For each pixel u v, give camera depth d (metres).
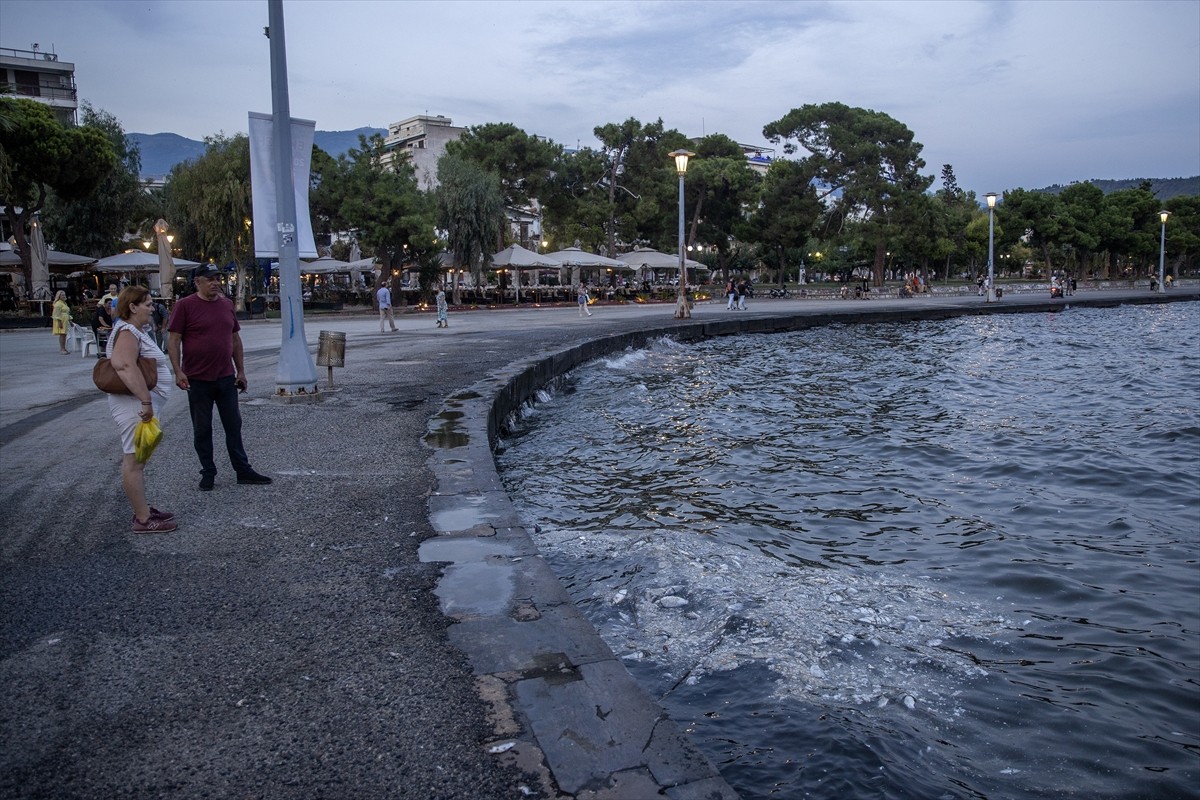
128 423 5.18
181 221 45.47
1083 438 12.04
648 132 63.75
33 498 6.24
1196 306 54.44
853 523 7.65
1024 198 84.88
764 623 4.97
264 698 3.06
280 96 10.68
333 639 3.59
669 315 36.97
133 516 5.55
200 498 6.14
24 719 2.94
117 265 36.91
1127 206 97.69
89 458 7.75
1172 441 11.73
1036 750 3.76
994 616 5.41
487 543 4.96
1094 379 19.22
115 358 5.00
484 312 42.72
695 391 16.72
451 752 2.66
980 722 3.99
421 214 43.56
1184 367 21.44
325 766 2.59
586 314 36.59
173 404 11.30
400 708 2.96
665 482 9.11
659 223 67.69
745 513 7.88
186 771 2.58
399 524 5.39
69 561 4.74
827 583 5.84
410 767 2.57
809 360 23.30
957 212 96.69
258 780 2.53
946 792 3.37
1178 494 8.91
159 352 5.34
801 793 3.30
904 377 19.45
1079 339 30.52
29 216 38.38
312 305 42.09
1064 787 3.50
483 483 6.50
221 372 6.38
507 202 59.38
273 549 4.91
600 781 2.47
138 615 3.91
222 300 6.47
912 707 4.09
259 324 33.72
